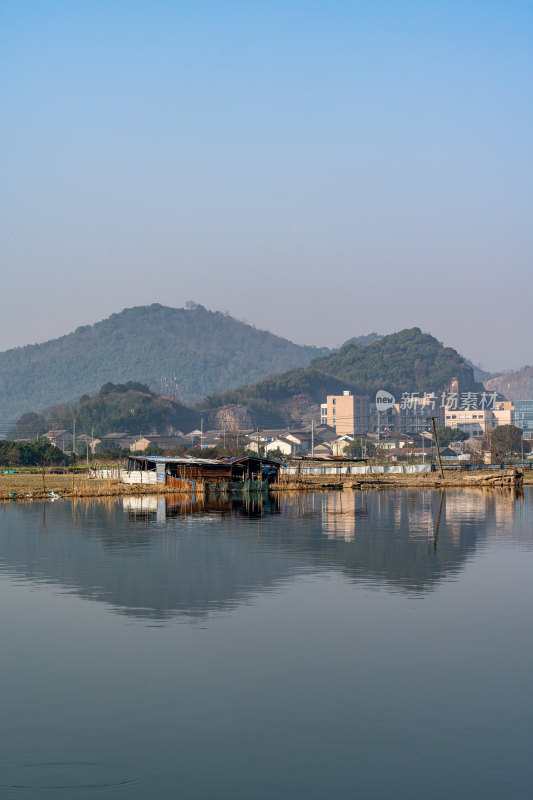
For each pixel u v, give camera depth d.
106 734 25.67
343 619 39.16
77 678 30.64
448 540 66.06
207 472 123.56
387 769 23.41
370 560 55.88
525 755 24.25
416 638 35.91
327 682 30.17
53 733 25.73
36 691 29.30
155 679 30.48
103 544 63.41
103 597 44.06
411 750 24.58
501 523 78.25
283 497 110.69
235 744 24.97
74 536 68.12
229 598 43.72
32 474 174.62
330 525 76.31
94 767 23.52
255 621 38.81
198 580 48.62
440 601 43.06
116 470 154.62
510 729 26.02
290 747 24.80
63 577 49.69
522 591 45.53
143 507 94.56
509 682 30.22
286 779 22.86
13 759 24.00
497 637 36.03
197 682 30.17
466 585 47.25
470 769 23.42
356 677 30.72
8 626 37.91
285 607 41.66
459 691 29.31
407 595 44.50
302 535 69.00
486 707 27.81
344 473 167.88
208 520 80.44
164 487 118.00
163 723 26.48
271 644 34.97
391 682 30.22
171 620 39.00
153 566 53.47
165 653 33.66
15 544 63.38
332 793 22.11
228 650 34.09
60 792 22.11
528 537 67.69
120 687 29.67
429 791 22.23
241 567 53.00
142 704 28.06
